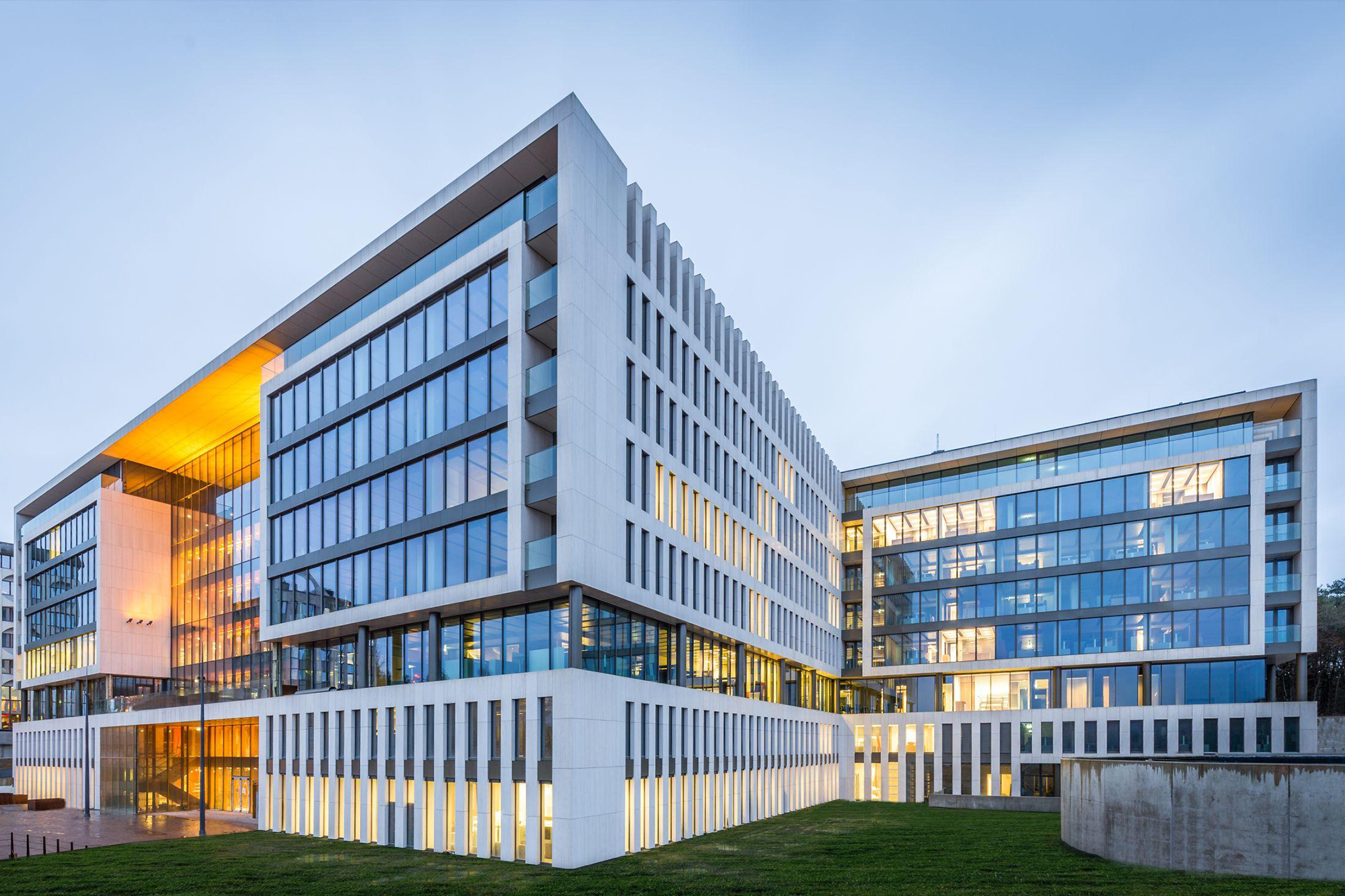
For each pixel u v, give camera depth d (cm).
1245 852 2056
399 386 3631
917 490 6706
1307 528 5150
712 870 2625
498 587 3092
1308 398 5278
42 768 6425
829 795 5994
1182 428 5759
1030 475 6250
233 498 5591
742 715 4297
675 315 3962
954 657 6184
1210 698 5338
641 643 3569
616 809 2967
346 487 3869
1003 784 5809
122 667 5912
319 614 3944
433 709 3212
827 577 6419
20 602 7738
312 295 4084
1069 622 5788
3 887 2489
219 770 4816
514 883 2419
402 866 2730
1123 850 2370
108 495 6062
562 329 3039
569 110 3136
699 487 4050
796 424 5894
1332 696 7500
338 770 3597
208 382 4850
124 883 2508
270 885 2433
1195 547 5434
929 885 2269
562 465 2967
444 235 3653
